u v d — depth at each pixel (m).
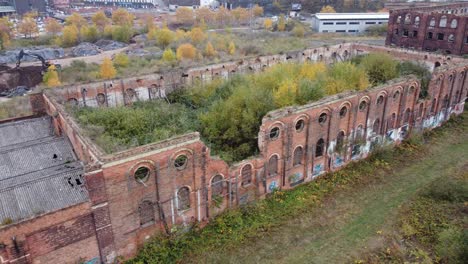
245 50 77.88
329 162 30.94
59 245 19.34
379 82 41.31
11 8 142.62
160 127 33.22
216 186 24.69
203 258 22.38
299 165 28.92
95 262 20.86
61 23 120.75
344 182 30.36
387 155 34.56
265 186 27.20
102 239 20.53
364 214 26.47
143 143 29.41
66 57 79.75
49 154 27.94
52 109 31.64
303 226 25.25
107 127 30.91
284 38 92.94
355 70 38.97
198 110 37.66
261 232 24.61
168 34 85.19
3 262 17.97
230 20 126.00
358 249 23.19
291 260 22.41
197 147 22.42
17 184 21.47
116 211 20.56
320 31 102.62
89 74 61.22
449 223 24.78
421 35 67.81
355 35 99.94
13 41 90.12
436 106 39.38
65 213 18.94
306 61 45.28
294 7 147.25
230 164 26.52
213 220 24.92
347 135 31.20
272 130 26.48
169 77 42.81
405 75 38.69
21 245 18.11
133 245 22.02
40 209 20.38
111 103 39.31
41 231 18.58
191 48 70.00
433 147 36.56
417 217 25.81
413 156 34.69
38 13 139.00
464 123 42.00
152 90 42.06
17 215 20.02
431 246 23.06
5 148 28.97
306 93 33.28
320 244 23.67
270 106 31.14
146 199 21.59
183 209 23.42
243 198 26.42
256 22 129.50
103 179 19.45
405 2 128.75
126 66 65.06
